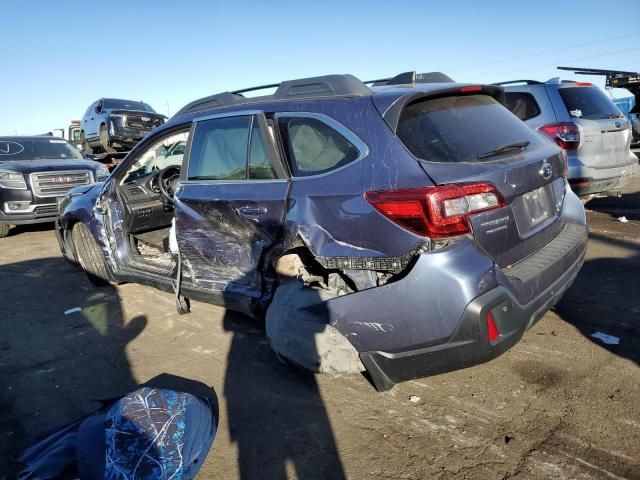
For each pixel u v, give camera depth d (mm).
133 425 2404
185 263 3791
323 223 2789
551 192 3133
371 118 2781
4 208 8328
